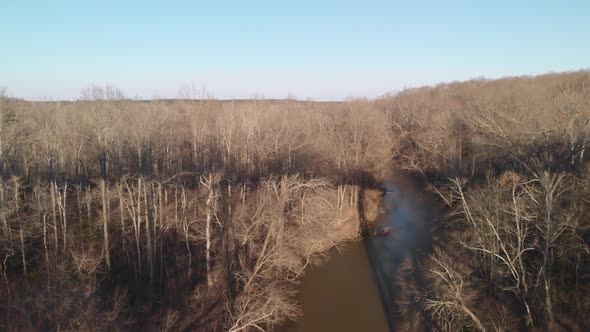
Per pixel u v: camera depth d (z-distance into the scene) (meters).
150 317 25.59
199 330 24.34
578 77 69.56
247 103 69.69
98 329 19.22
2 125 33.53
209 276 27.91
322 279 32.19
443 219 41.41
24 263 28.08
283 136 44.81
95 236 33.69
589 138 31.64
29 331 19.00
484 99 61.47
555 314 22.70
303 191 33.31
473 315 21.75
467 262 29.86
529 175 30.77
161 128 40.75
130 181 34.91
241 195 33.59
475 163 46.97
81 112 45.31
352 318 27.12
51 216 33.56
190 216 34.09
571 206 25.23
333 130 54.94
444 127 54.00
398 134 70.88
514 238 27.45
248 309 23.89
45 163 36.53
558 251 25.77
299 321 26.80
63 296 19.94
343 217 41.62
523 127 36.31
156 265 31.64
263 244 28.88
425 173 59.50
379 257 36.00
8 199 32.88
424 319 25.17
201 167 40.50
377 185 52.19
